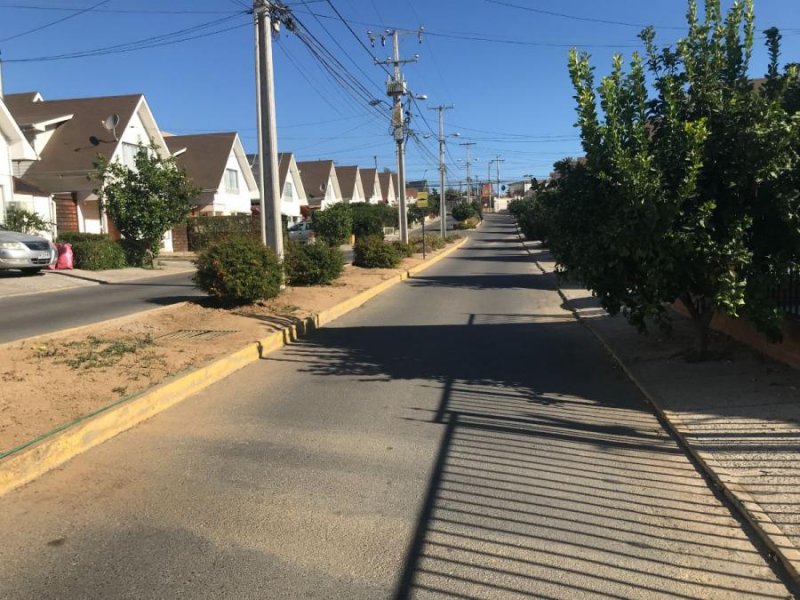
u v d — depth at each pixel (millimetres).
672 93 7043
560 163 8039
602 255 7289
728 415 5953
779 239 6957
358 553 3699
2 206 24281
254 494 4480
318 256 16688
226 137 43625
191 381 7188
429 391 7328
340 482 4699
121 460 5098
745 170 6672
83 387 6348
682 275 7164
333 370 8430
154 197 23812
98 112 33125
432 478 4789
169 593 3291
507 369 8500
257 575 3465
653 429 5934
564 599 3266
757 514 4059
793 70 6832
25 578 3408
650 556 3689
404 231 33625
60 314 12695
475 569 3543
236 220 37188
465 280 22094
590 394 7176
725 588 3365
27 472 4656
